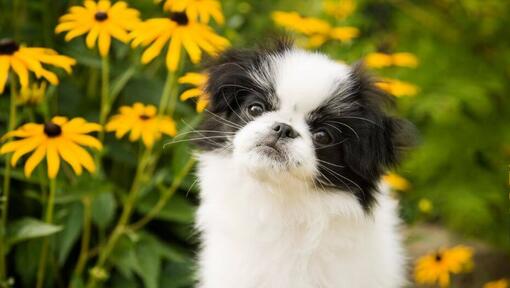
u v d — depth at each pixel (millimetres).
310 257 919
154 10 1117
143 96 1078
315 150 881
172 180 1061
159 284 1060
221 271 932
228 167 909
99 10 967
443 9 1356
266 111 891
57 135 916
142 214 1105
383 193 943
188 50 943
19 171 1021
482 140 1291
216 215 927
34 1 1110
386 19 1409
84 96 1098
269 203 909
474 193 1249
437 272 1019
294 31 1175
